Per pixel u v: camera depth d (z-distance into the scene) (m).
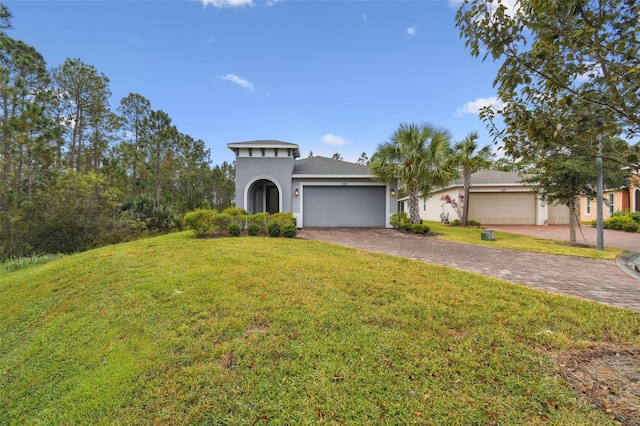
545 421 2.21
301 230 15.60
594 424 2.16
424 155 14.23
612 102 1.93
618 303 4.75
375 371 2.87
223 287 5.23
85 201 15.02
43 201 14.11
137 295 5.09
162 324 4.02
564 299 4.73
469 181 19.44
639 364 2.95
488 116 2.82
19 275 7.53
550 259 8.36
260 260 7.17
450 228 17.81
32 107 13.16
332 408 2.43
